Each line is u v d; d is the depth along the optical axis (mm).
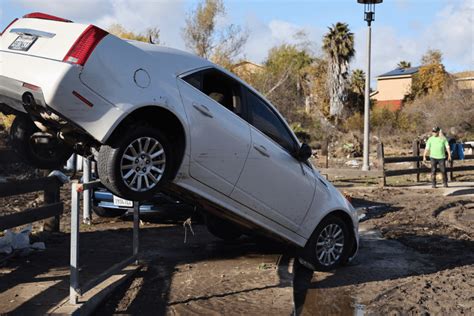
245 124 5898
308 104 48281
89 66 4621
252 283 5891
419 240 8891
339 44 47531
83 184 4633
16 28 5113
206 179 5531
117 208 8922
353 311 5367
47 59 4676
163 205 8414
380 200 13828
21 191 7012
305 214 6539
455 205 13516
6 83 4832
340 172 18234
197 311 4984
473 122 38844
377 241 8906
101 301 5102
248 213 6016
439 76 49875
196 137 5320
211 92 5973
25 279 5715
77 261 4680
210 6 32500
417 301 5680
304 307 5484
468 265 7309
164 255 7180
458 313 5336
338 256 7004
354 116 44531
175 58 5496
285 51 55156
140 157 4965
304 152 6453
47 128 5352
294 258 7152
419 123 41844
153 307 5090
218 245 7938
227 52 33281
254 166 5922
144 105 4875
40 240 7691
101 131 4672
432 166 16703
